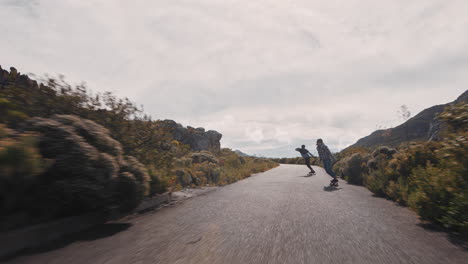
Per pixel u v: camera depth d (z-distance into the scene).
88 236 3.31
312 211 4.70
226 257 2.54
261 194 7.02
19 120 3.80
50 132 3.43
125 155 5.64
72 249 2.81
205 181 10.13
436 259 2.43
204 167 11.33
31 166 2.83
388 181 6.39
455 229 3.38
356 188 8.19
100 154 3.80
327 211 4.69
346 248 2.74
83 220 3.70
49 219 3.43
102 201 3.76
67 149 3.39
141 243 3.02
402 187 5.36
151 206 5.54
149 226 3.86
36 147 3.20
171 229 3.66
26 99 4.34
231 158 21.00
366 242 2.94
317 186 8.72
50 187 3.24
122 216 4.51
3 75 4.75
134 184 4.29
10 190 2.85
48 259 2.52
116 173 3.99
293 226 3.68
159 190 6.16
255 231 3.46
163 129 7.27
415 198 4.12
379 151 9.09
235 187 9.06
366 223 3.82
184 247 2.86
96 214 3.92
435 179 3.85
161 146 7.35
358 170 9.63
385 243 2.90
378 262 2.36
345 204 5.39
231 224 3.87
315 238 3.11
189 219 4.29
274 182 10.34
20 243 2.82
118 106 5.79
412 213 4.52
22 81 4.64
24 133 3.24
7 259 2.52
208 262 2.41
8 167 2.66
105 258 2.54
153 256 2.59
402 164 6.04
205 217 4.40
